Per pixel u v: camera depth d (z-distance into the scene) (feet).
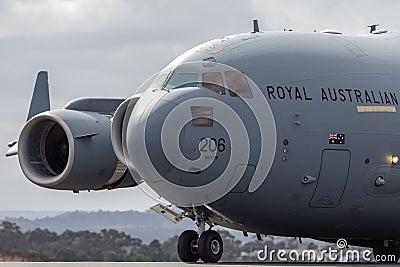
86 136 260.83
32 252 350.02
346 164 246.27
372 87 250.16
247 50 244.83
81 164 260.42
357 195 248.52
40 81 279.28
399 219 255.29
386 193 250.78
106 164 264.11
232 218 244.42
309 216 247.29
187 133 233.14
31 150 263.29
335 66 248.52
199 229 242.37
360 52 253.65
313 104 243.81
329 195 246.27
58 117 260.83
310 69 245.86
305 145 242.58
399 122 251.19
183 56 245.86
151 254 431.84
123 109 246.68
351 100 247.09
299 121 242.17
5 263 234.17
